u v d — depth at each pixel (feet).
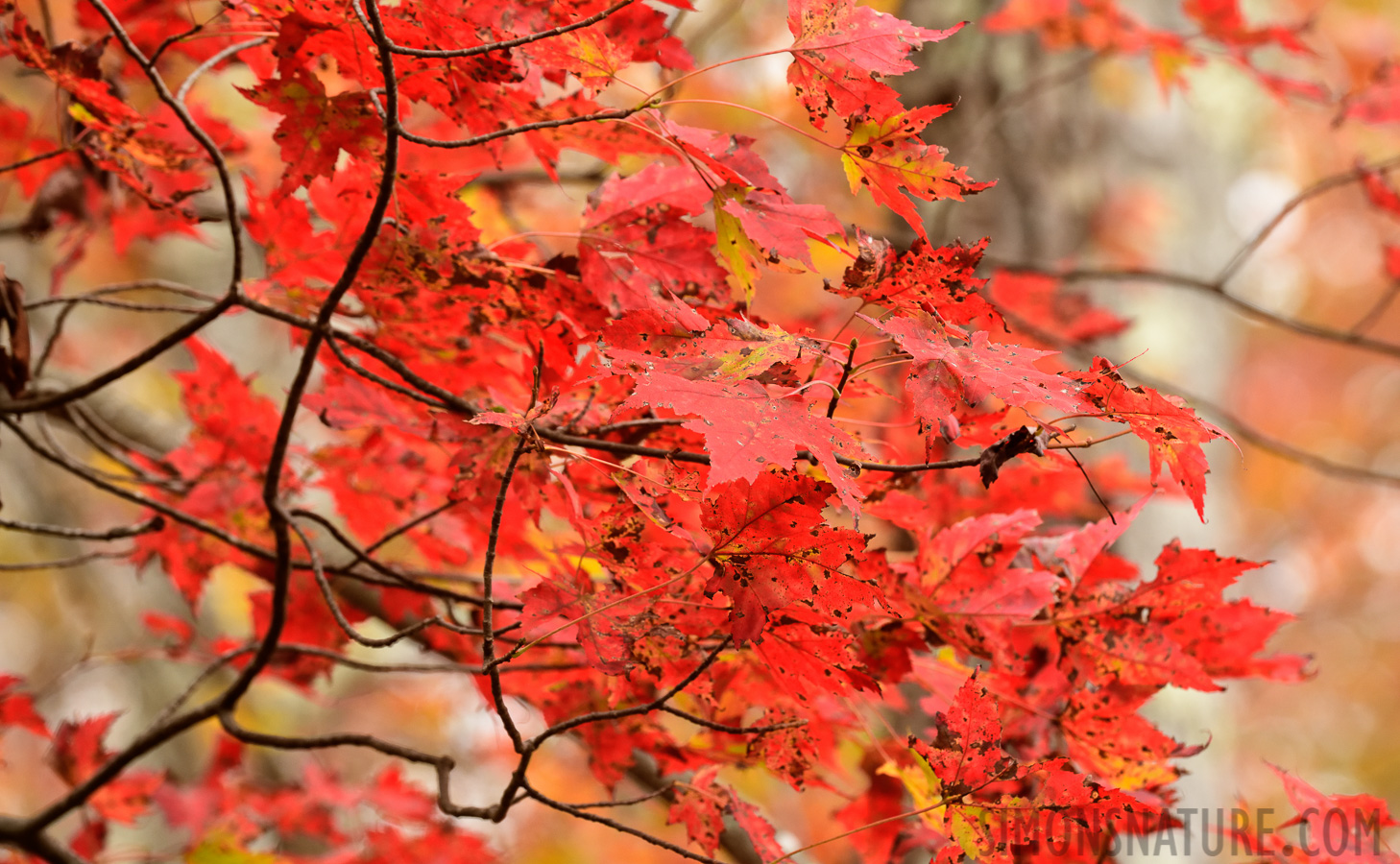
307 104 5.01
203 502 5.74
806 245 4.98
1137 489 6.02
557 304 5.19
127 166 5.33
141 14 5.69
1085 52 9.53
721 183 5.02
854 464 4.80
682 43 5.10
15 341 5.47
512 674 5.52
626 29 5.02
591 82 5.03
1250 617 5.20
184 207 5.36
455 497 5.15
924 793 5.21
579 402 5.26
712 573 5.01
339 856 6.96
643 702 5.45
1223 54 7.22
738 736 5.39
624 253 5.20
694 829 5.25
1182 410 4.77
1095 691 5.25
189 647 6.89
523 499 5.16
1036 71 9.45
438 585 5.82
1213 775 7.86
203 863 6.80
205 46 5.79
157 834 9.35
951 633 5.21
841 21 4.93
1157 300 9.26
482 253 5.15
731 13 8.66
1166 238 9.45
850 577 4.82
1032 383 4.79
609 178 5.24
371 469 5.70
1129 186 9.50
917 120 4.92
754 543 4.83
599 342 4.90
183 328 5.24
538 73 5.13
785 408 4.75
